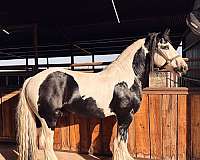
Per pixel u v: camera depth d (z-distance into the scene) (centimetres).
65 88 304
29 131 304
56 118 305
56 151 420
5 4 464
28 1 450
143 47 315
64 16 545
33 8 490
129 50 317
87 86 306
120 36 743
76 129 408
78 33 696
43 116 301
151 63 312
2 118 463
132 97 311
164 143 358
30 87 302
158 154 362
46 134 304
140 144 370
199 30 333
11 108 453
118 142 318
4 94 455
